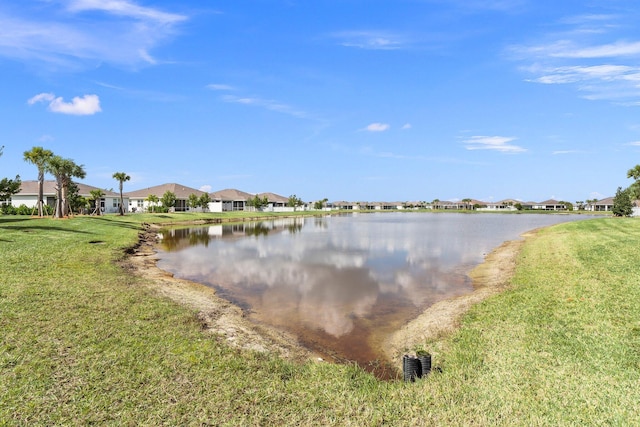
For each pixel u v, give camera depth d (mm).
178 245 33969
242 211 111188
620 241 23297
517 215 129125
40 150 45875
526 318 10398
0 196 32375
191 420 5887
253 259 25766
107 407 6117
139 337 8953
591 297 11844
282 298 15375
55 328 9172
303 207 150875
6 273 14312
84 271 15906
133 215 64062
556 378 7000
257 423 5891
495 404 6328
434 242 36656
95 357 7773
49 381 6777
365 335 11109
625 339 8516
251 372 7602
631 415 5785
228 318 11898
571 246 23984
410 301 14906
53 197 59969
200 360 7945
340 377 7637
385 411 6301
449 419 6016
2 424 5590
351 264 23781
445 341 9555
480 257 26688
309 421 6000
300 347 9984
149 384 6863
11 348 7969
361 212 171000
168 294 13992
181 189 98250
